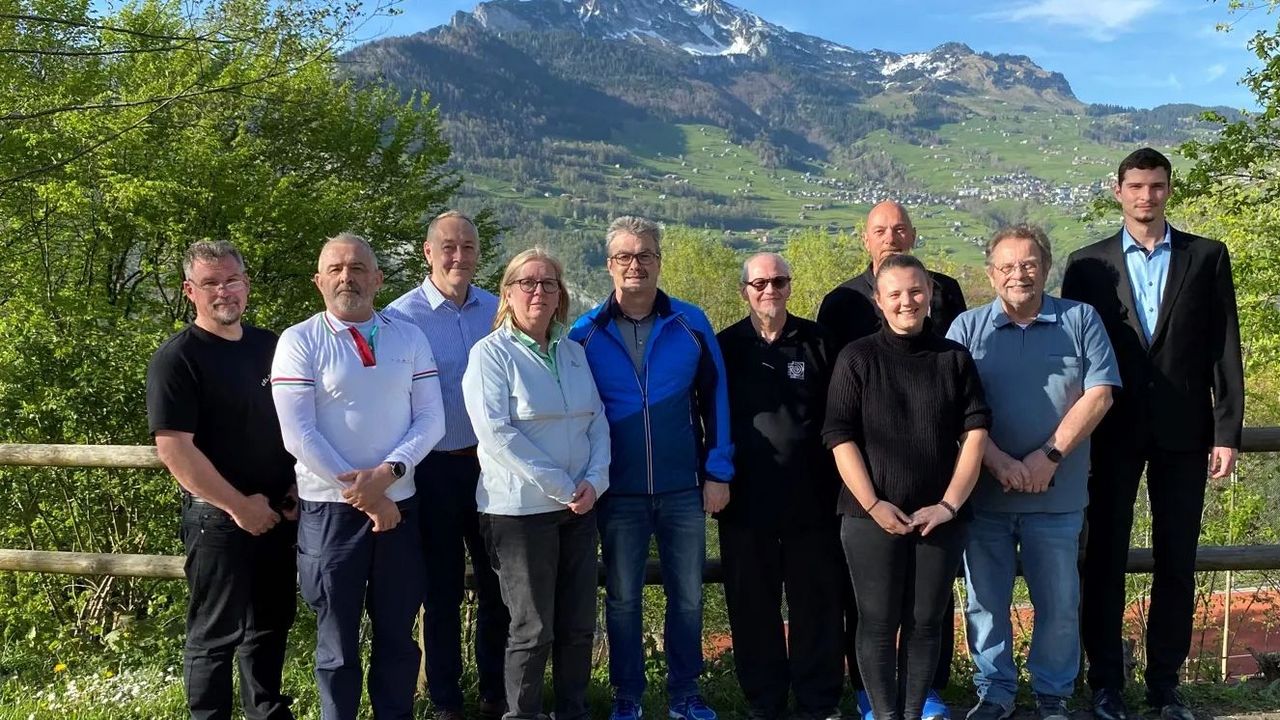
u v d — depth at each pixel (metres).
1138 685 3.84
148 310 16.00
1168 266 3.47
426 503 3.54
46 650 5.32
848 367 3.33
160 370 3.08
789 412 3.53
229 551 3.18
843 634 3.66
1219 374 3.43
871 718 3.47
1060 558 3.42
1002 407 3.46
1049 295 3.51
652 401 3.51
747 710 3.75
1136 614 5.27
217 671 3.23
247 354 3.24
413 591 3.21
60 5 12.79
